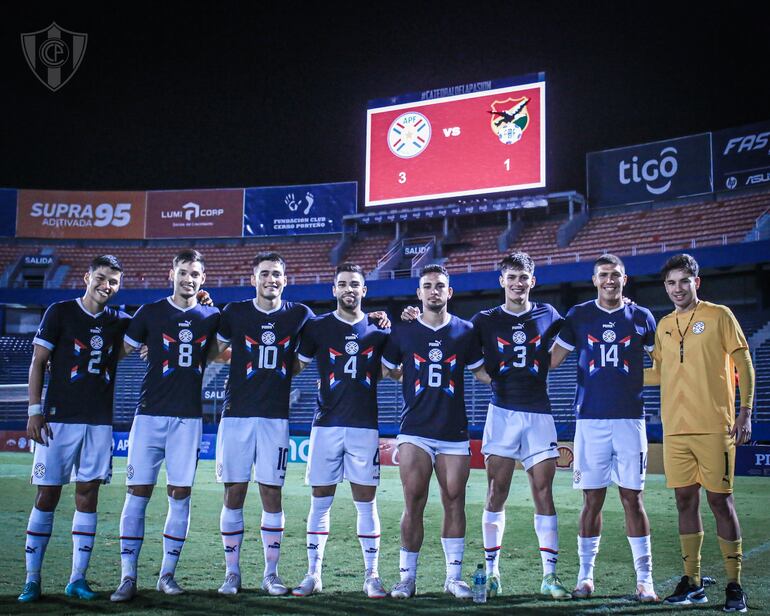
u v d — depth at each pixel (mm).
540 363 5016
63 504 9375
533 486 4945
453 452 4852
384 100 25219
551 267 21609
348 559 5949
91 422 4785
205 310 5074
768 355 19578
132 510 4684
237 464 4848
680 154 23859
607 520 8055
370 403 5000
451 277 22828
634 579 5246
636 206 25125
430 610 4262
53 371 4812
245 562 5797
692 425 4691
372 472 4898
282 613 4152
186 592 4711
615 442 4797
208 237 30016
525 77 23250
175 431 4836
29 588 4488
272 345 4984
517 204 23188
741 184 22672
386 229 28484
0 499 9797
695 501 4723
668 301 22188
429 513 8758
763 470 12930
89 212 30469
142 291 26422
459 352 4953
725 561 4500
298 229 29359
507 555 6152
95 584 4973
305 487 11742
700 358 4758
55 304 4863
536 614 4188
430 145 24375
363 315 5188
